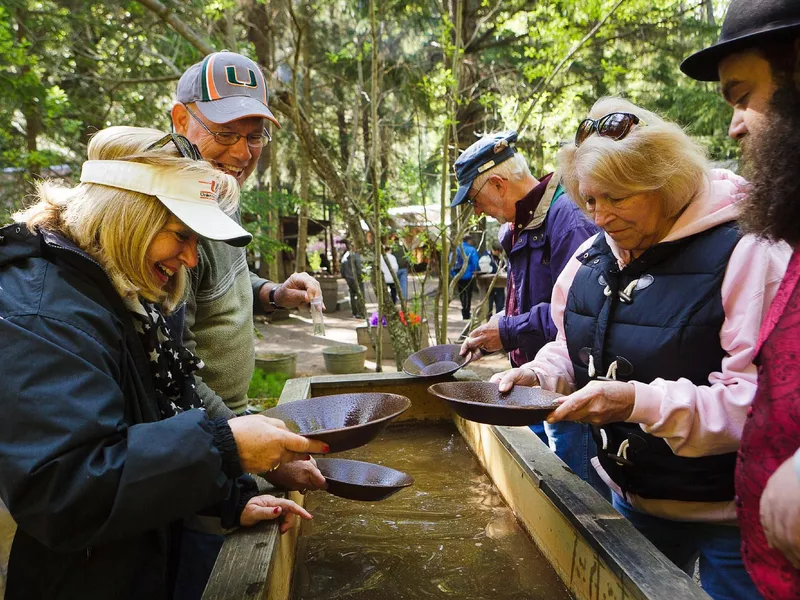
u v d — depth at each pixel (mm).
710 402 1269
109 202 1061
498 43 8617
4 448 918
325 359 6242
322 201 10273
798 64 979
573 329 1592
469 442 2490
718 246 1318
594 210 1407
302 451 1114
